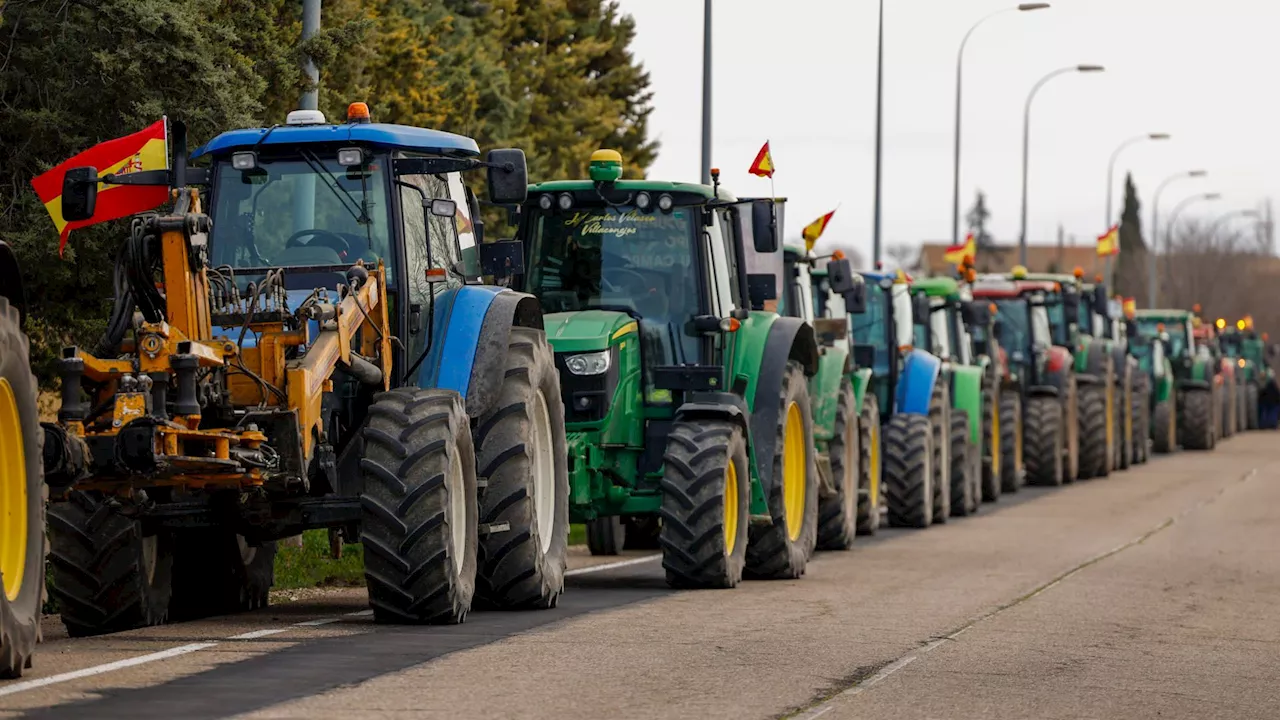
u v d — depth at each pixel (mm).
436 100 58562
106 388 23516
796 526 38250
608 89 94500
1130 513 59688
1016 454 69375
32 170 35406
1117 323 91500
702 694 20625
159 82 35062
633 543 47312
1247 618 30516
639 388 35625
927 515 53344
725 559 33906
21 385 20594
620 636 25594
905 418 54250
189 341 22922
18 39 34844
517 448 28531
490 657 22906
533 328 30141
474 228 31094
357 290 26281
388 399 26297
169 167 30297
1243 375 141250
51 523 25438
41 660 21984
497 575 28594
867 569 39312
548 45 87750
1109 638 27203
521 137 75062
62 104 35094
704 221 35938
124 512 24984
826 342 45844
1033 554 43688
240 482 24016
